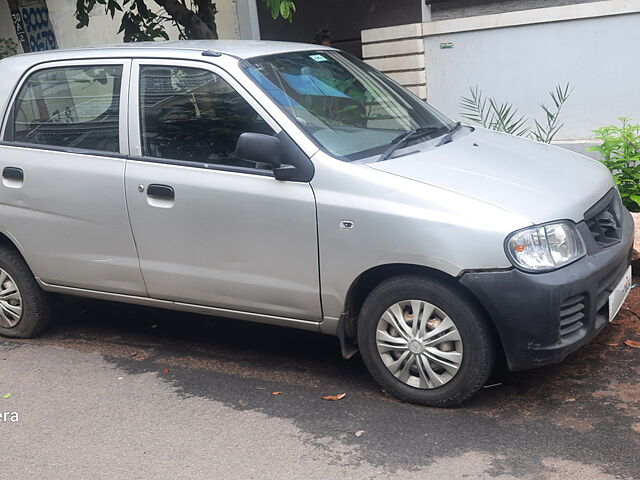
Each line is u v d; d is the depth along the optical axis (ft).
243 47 15.97
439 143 15.21
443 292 12.87
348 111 15.23
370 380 15.06
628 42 25.93
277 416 13.89
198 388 15.29
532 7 27.27
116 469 12.51
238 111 14.60
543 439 12.38
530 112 28.32
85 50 16.76
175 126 15.21
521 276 12.20
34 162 16.58
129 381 15.85
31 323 18.08
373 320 13.69
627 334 15.94
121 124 15.71
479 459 11.96
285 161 13.88
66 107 16.51
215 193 14.46
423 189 12.92
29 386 15.93
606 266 13.01
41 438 13.74
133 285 16.03
